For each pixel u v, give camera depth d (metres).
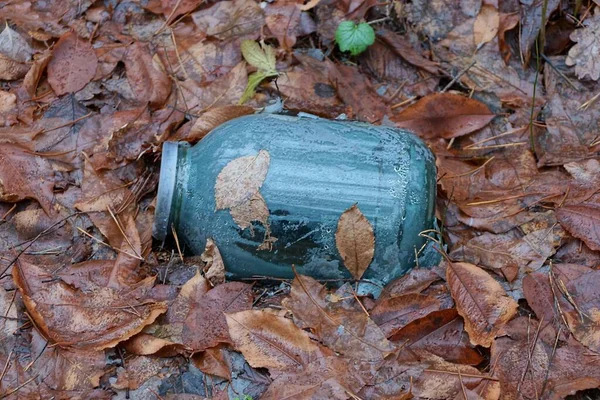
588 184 1.20
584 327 1.08
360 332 1.08
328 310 1.10
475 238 1.18
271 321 1.08
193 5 1.37
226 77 1.30
